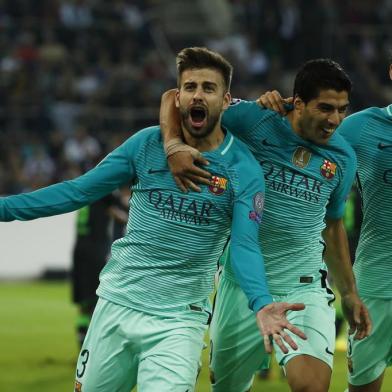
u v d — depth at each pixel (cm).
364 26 5466
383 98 5231
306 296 1298
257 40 5697
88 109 5069
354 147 1378
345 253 1336
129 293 1173
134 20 5984
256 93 5331
